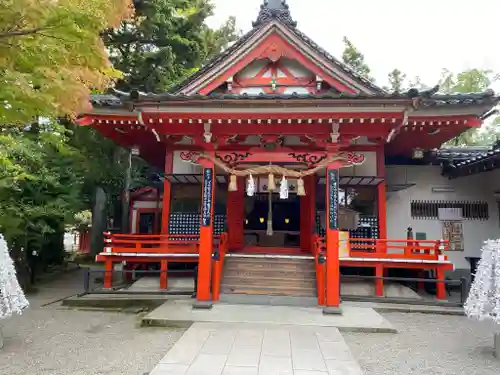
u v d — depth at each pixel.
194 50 17.23
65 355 6.02
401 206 13.01
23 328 7.60
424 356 6.14
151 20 15.24
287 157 8.98
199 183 12.68
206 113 8.26
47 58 5.09
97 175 16.44
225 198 13.29
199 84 11.65
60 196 12.34
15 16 4.62
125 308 9.38
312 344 6.37
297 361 5.61
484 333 7.49
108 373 5.28
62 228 15.43
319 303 9.01
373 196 11.93
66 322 8.08
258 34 11.41
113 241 10.87
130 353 6.11
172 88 11.99
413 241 10.22
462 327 7.92
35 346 6.46
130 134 11.93
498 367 5.72
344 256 10.25
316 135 8.78
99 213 20.72
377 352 6.30
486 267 6.14
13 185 10.66
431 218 12.92
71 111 5.70
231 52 11.55
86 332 7.34
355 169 11.51
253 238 14.27
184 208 12.59
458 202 12.90
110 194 18.48
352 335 7.19
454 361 5.95
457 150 13.71
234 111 8.17
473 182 12.94
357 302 9.79
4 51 4.94
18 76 4.94
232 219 12.74
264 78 11.93
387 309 9.17
